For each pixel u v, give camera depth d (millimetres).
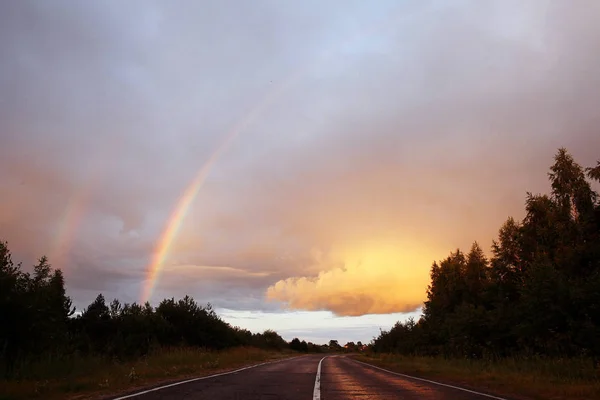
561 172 32250
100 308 45344
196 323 45562
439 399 11914
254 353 46438
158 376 17875
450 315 46719
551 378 17328
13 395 11250
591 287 23828
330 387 15109
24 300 17266
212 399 11203
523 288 27438
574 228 30828
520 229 36125
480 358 35438
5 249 18672
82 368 17594
